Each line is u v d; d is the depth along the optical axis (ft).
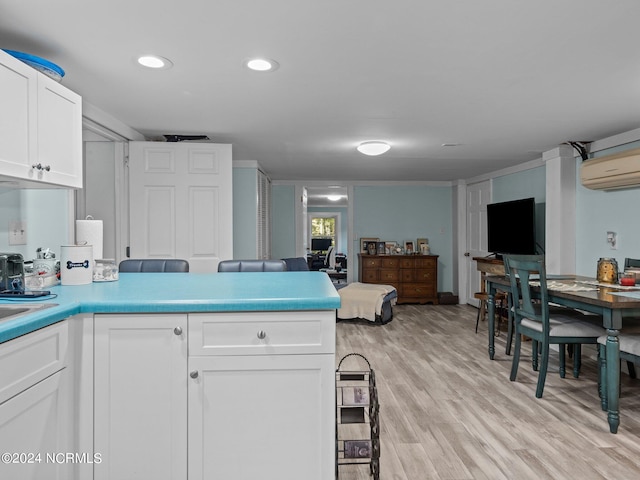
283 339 5.06
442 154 15.07
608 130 11.46
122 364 4.96
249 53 6.56
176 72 7.34
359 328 16.25
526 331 9.98
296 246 22.88
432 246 23.35
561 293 8.96
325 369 5.07
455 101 8.98
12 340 3.93
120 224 11.47
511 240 16.56
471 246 21.68
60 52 6.51
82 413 4.96
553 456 6.85
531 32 5.86
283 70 7.25
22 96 5.41
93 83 7.86
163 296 5.28
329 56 6.68
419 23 5.61
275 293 5.50
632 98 8.76
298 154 15.17
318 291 5.69
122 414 4.97
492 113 9.84
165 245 11.57
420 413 8.47
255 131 11.66
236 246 16.33
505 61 6.87
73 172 6.61
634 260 11.02
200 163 11.66
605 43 6.21
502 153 14.83
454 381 10.33
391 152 14.75
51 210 8.23
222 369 5.01
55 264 6.52
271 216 22.76
